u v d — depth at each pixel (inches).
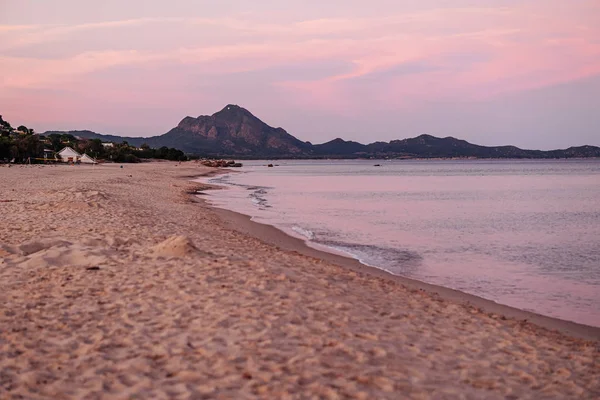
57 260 404.5
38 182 1577.3
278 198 1582.2
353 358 235.0
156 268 387.2
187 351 231.6
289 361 224.4
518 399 212.7
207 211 1043.3
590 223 1003.9
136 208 896.3
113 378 203.0
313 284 374.3
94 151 5423.2
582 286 504.7
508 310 409.4
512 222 1011.3
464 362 249.8
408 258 634.8
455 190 2082.9
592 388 235.1
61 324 265.7
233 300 311.7
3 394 185.5
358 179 3184.1
